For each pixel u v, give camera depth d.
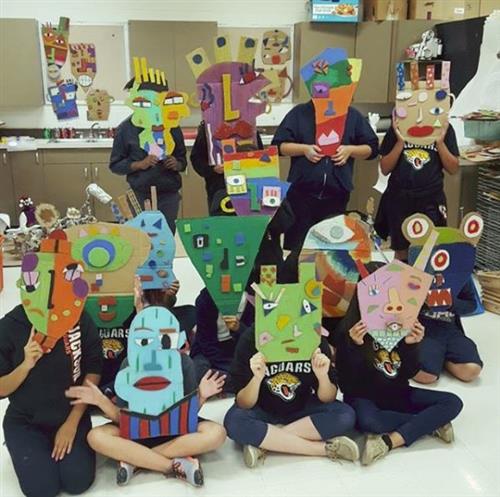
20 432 1.94
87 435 1.97
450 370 2.71
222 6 5.77
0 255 3.81
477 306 3.41
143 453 1.96
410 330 2.15
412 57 5.45
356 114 3.24
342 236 2.55
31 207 4.61
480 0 5.26
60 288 1.89
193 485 1.95
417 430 2.13
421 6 5.46
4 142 5.31
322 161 3.16
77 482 1.90
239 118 3.16
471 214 2.64
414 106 3.18
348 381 2.23
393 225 3.40
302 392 2.12
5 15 5.50
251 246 2.42
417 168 3.22
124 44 5.68
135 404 1.95
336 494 1.92
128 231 2.39
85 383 1.99
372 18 5.62
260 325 2.05
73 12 5.57
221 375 2.19
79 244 2.36
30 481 1.85
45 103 5.69
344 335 2.20
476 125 4.12
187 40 5.46
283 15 5.89
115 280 2.38
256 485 1.96
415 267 2.25
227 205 2.68
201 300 2.62
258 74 3.13
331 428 2.08
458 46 5.12
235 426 2.05
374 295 2.13
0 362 1.88
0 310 3.51
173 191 3.83
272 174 2.63
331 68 3.07
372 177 5.50
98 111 4.81
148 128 3.64
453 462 2.08
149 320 1.96
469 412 2.41
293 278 2.50
